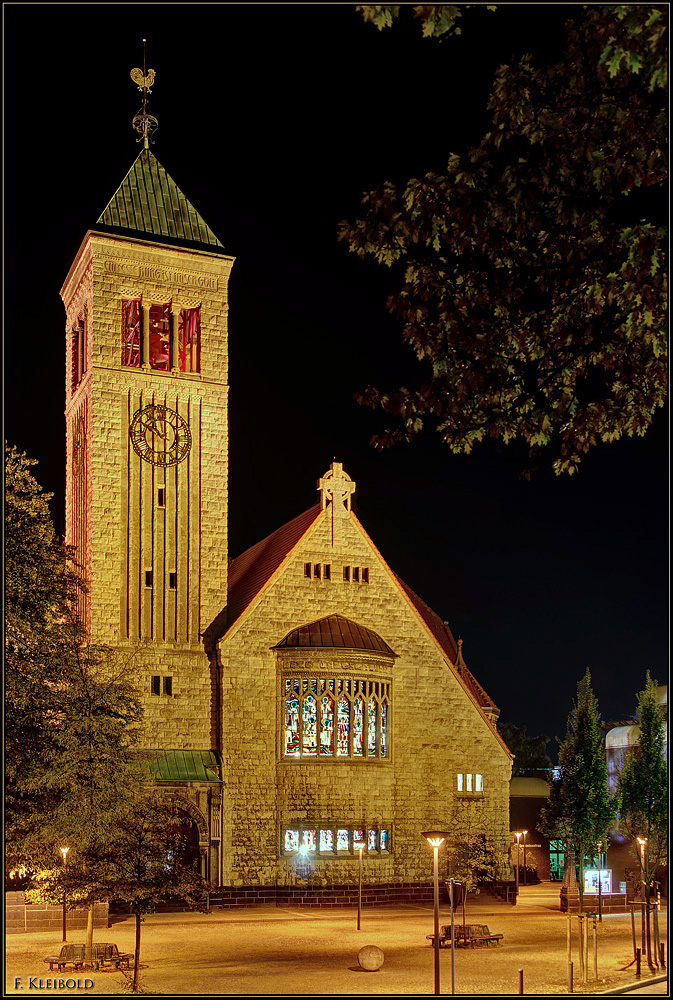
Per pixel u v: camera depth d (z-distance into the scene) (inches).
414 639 3095.5
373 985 1567.4
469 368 1001.5
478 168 982.4
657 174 938.7
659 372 966.4
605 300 959.6
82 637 2172.7
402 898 2896.2
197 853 2736.2
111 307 2940.5
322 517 3046.3
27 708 1957.4
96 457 2864.2
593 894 2746.1
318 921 2469.2
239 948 1974.7
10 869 2091.5
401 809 2974.9
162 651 2844.5
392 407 1027.3
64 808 1815.9
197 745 2829.7
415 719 3046.3
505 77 963.3
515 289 1006.4
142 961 1804.9
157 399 2962.6
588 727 2554.1
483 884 2999.5
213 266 3068.4
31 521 2034.9
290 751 2864.2
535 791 3946.9
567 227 994.7
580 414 971.3
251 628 2898.6
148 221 3034.0
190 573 2925.7
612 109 957.8
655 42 844.6
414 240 995.3
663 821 2292.1
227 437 3031.5
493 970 1736.0
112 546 2844.5
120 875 1633.9
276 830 2822.3
